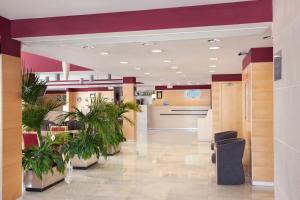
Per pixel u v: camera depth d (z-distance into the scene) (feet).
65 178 19.62
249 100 19.58
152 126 60.80
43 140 18.13
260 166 18.24
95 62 24.61
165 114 60.39
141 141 39.73
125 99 38.17
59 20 12.87
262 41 16.17
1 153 12.92
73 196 16.24
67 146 17.62
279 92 7.51
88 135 17.60
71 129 26.45
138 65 26.55
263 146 18.22
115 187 17.97
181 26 11.66
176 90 61.31
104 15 12.41
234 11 11.17
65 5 11.37
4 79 13.03
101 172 21.84
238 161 18.35
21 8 11.70
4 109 13.04
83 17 12.62
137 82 49.96
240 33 12.42
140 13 12.07
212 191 17.04
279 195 7.56
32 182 17.16
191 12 11.57
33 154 16.78
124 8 11.79
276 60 7.94
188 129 59.26
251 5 11.01
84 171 22.17
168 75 36.76
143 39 13.46
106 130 17.49
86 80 47.24
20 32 13.26
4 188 13.08
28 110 16.19
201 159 26.58
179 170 22.33
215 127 33.94
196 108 59.26
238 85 33.76
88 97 60.90
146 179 19.80
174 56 21.33
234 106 33.73
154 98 62.18
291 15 6.37
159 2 11.09
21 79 14.34
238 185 18.25
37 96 15.96
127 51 19.07
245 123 22.57
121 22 12.25
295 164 6.05
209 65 26.61
